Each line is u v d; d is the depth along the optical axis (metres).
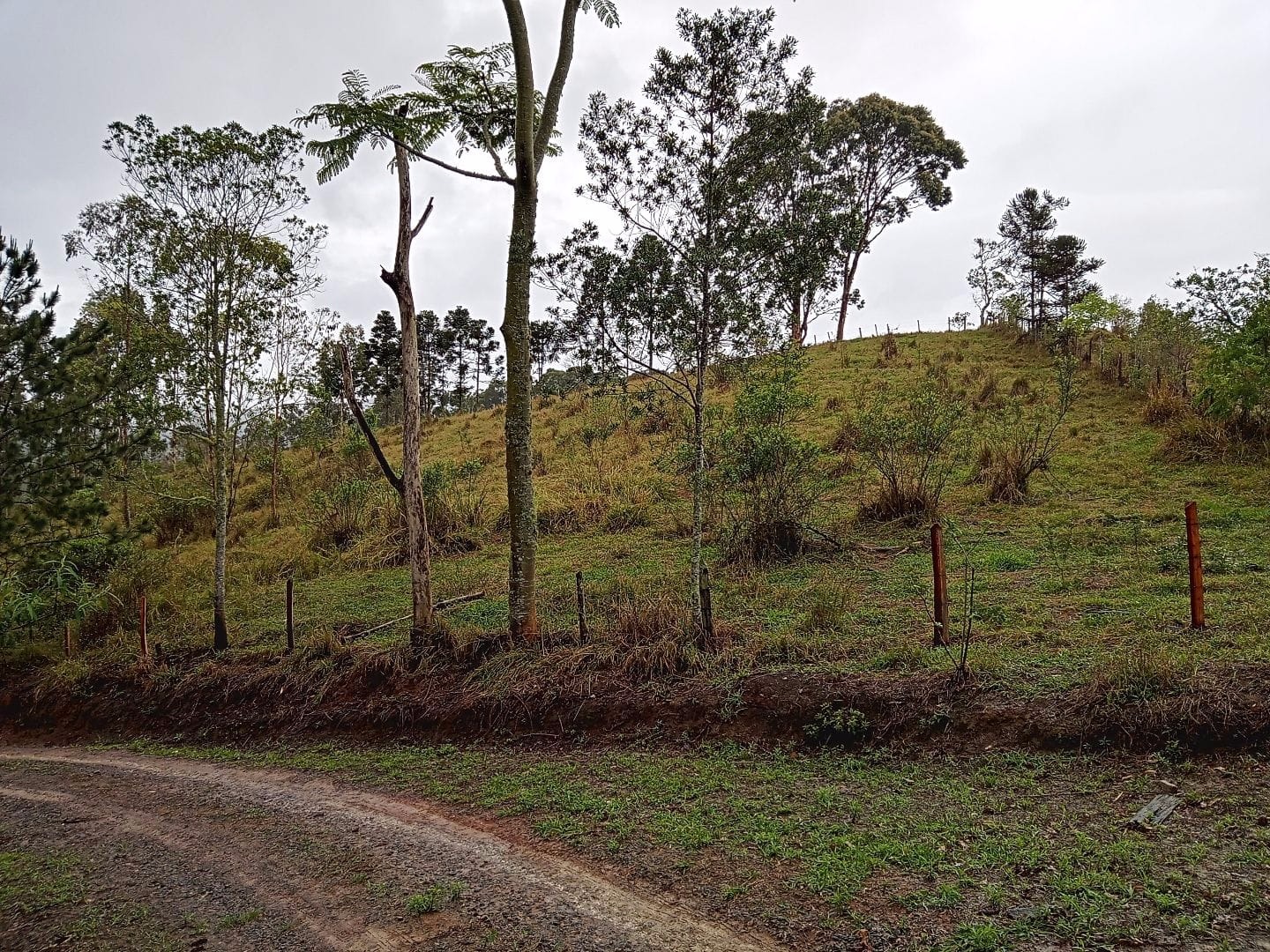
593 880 4.95
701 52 8.59
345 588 14.27
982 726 5.84
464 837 5.84
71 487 10.73
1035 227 39.34
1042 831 4.64
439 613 11.47
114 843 6.60
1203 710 5.19
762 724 6.73
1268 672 5.44
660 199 8.81
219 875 5.75
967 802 5.11
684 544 13.47
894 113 41.44
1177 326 18.30
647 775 6.39
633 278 8.37
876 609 8.74
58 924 5.26
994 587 8.98
